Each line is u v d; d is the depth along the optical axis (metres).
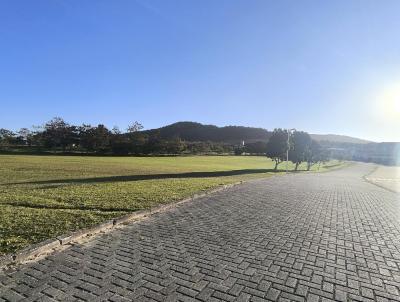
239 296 4.33
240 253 6.04
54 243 6.09
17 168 28.75
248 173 30.47
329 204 12.16
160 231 7.43
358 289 4.65
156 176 23.25
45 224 7.26
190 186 15.18
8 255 5.29
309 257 5.93
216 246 6.42
